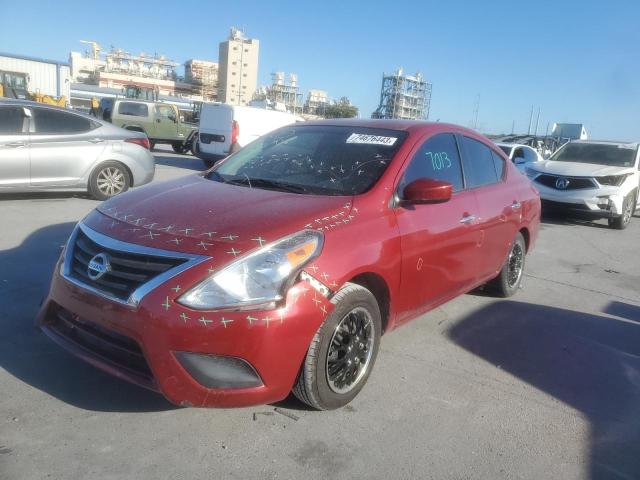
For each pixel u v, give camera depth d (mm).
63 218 7551
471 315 5148
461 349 4359
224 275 2713
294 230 2992
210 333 2654
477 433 3184
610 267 7906
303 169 3912
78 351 3002
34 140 8242
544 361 4285
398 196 3688
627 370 4254
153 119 20703
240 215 3086
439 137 4375
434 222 3893
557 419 3428
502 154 5453
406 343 4375
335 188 3637
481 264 4746
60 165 8516
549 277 6965
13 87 30125
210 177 4105
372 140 4090
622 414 3561
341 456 2846
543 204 11484
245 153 4449
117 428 2914
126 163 9164
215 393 2725
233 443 2873
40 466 2576
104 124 9086
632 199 11477
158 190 3646
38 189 8430
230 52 145500
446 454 2955
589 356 4465
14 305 4332
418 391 3605
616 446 3184
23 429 2834
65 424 2908
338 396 3201
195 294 2672
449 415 3352
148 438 2855
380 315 3449
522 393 3725
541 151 22281
